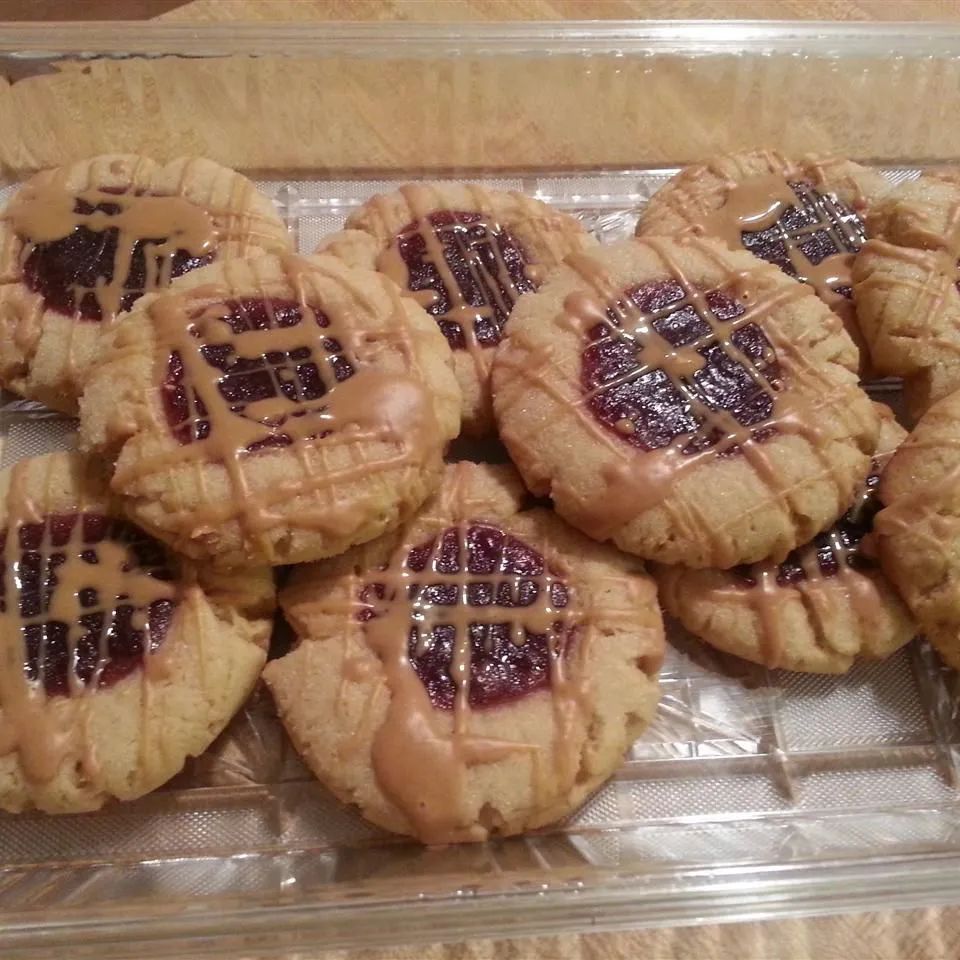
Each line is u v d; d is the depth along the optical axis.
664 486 0.19
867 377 0.24
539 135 0.29
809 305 0.21
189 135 0.28
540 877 0.19
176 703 0.18
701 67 0.28
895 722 0.21
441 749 0.18
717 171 0.26
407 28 0.27
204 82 0.27
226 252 0.24
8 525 0.20
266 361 0.20
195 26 0.26
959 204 0.23
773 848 0.20
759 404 0.20
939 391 0.22
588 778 0.19
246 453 0.19
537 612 0.19
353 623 0.19
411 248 0.24
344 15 0.29
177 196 0.24
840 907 0.19
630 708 0.19
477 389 0.22
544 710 0.19
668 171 0.29
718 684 0.21
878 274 0.23
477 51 0.27
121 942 0.18
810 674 0.22
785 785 0.21
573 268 0.22
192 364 0.20
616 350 0.21
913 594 0.20
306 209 0.28
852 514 0.21
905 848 0.19
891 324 0.23
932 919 0.20
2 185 0.27
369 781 0.18
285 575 0.21
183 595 0.19
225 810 0.20
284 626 0.21
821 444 0.20
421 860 0.19
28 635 0.19
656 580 0.21
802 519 0.20
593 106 0.28
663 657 0.20
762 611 0.20
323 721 0.19
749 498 0.19
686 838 0.20
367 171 0.28
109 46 0.26
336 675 0.19
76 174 0.25
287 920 0.18
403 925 0.18
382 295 0.21
